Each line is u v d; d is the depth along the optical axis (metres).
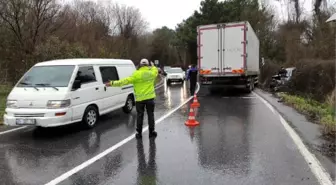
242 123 8.80
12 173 5.12
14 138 7.42
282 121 8.97
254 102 13.47
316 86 15.22
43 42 17.77
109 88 9.38
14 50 16.59
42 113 7.29
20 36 16.06
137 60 58.34
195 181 4.68
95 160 5.70
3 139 7.34
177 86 24.28
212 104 12.98
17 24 15.84
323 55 20.86
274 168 5.13
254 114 10.27
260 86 22.84
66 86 7.66
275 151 6.04
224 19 42.69
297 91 15.97
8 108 7.57
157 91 19.91
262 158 5.64
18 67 16.48
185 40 51.25
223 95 16.67
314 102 13.51
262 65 26.33
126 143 6.81
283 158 5.62
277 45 40.97
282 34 40.62
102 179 4.82
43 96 7.43
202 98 15.38
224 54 16.28
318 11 30.30
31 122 7.29
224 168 5.18
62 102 7.41
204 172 5.03
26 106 7.44
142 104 7.24
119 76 10.09
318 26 28.53
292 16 40.94
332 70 14.75
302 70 16.02
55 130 8.23
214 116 10.02
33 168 5.34
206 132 7.75
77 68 8.16
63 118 7.42
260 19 42.38
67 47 18.81
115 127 8.52
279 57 40.06
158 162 5.54
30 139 7.30
